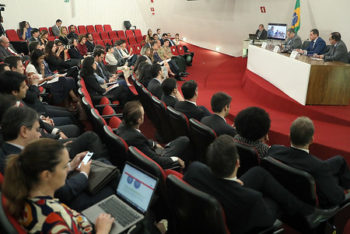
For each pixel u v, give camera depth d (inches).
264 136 88.8
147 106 158.2
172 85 141.8
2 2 378.0
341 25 257.3
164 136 147.3
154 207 80.5
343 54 202.1
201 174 60.3
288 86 178.1
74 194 64.4
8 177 44.1
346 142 125.1
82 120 165.5
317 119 155.3
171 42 413.4
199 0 494.9
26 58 231.6
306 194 66.4
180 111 125.3
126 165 68.0
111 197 66.4
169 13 561.6
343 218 89.7
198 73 336.2
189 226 59.1
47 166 44.5
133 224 58.7
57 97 163.5
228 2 435.2
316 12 280.5
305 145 73.7
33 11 413.4
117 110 187.8
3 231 40.6
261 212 54.9
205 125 104.4
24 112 66.7
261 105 193.3
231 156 55.7
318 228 78.0
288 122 153.9
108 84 198.1
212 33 484.7
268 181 65.9
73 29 406.6
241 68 333.4
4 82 100.1
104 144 98.1
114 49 309.3
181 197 55.4
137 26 549.3
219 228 51.2
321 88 158.6
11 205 44.1
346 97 159.9
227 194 55.7
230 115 175.5
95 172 69.9
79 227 51.2
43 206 45.1
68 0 449.1
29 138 67.4
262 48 224.7
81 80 167.2
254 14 387.2
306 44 257.4
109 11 508.4
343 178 83.6
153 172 66.7
